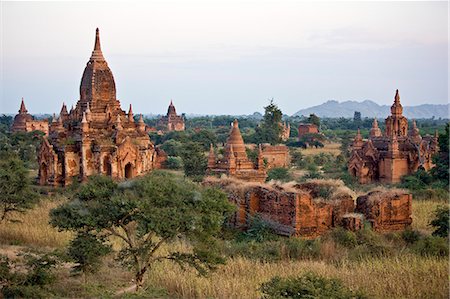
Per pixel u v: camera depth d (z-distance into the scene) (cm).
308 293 1944
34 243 3375
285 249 3111
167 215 2277
